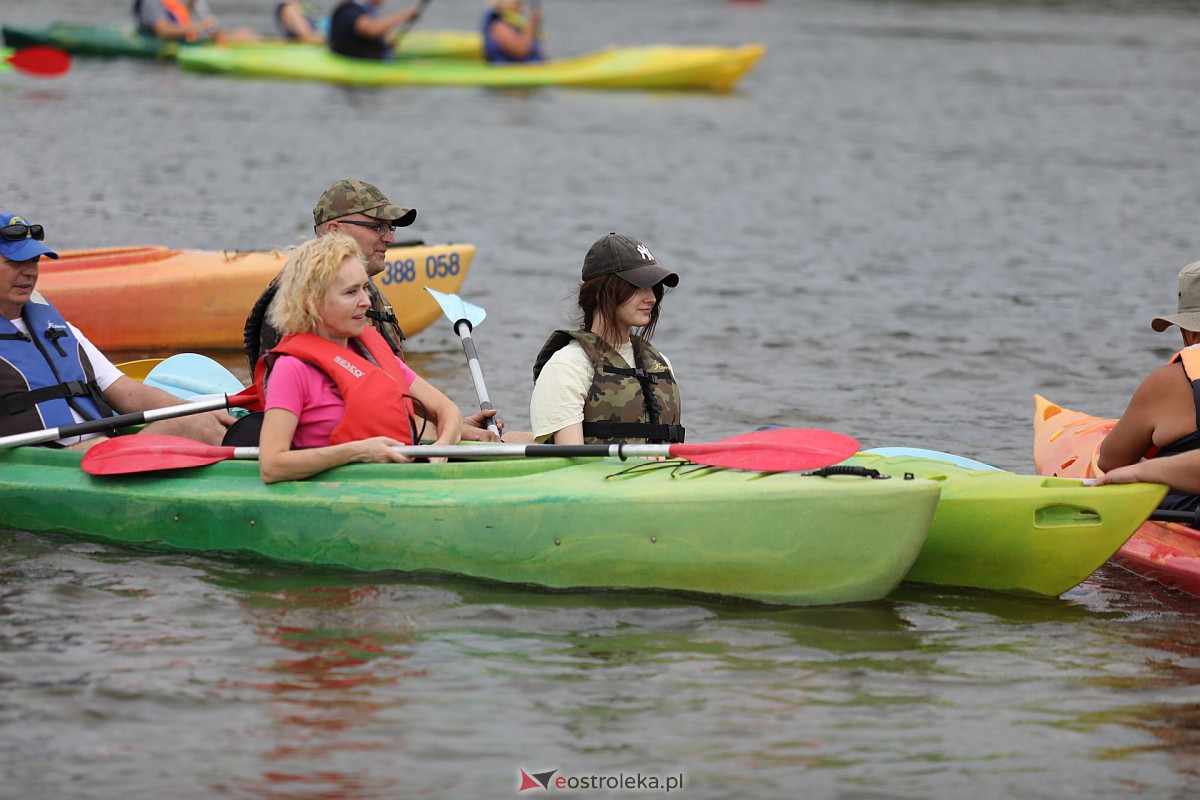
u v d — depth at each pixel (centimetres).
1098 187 5625
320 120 6675
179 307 3183
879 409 2834
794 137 6725
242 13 11150
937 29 10894
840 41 10169
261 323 2016
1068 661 1600
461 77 7919
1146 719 1446
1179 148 6444
